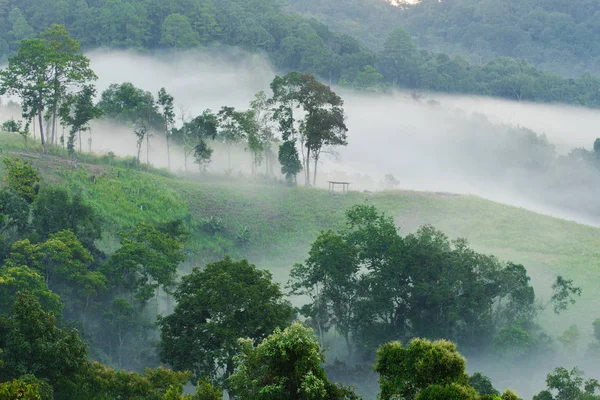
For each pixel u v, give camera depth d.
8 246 94.88
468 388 45.78
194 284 83.69
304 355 51.25
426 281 103.69
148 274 105.06
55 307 84.88
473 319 101.31
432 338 99.56
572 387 69.25
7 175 112.06
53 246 93.06
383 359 51.06
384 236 106.56
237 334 78.12
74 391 61.16
